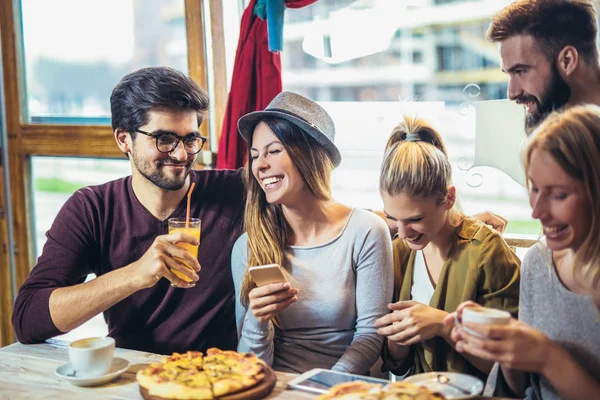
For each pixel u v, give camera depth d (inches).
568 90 67.6
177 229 66.0
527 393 54.4
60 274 73.2
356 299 69.3
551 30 66.6
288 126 67.5
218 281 75.5
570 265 51.2
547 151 46.0
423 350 66.2
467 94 88.3
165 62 107.8
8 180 119.3
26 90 117.7
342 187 101.9
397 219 64.1
